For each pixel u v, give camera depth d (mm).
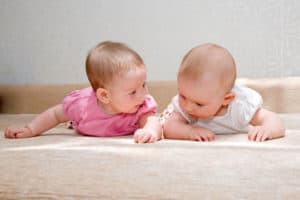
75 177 708
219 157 749
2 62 1945
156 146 862
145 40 1793
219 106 993
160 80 1792
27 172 736
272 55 1687
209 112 990
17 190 706
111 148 847
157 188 661
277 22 1666
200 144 887
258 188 639
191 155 767
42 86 1792
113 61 1035
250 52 1705
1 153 833
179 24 1755
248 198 624
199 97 957
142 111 1106
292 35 1656
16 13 1911
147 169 711
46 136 1108
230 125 1071
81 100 1125
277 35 1673
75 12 1854
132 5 1789
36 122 1120
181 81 973
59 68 1896
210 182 661
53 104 1768
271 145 865
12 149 872
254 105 1062
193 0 1730
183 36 1758
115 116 1104
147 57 1800
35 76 1927
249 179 661
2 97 1834
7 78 1949
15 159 788
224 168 698
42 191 693
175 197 643
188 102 986
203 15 1729
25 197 694
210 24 1729
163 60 1786
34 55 1916
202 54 970
